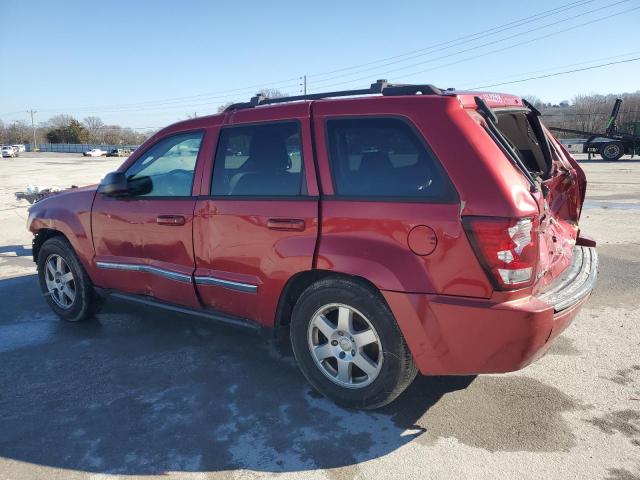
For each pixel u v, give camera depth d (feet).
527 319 8.50
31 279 20.99
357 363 10.11
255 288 11.05
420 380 11.69
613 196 42.78
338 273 10.15
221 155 11.82
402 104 9.59
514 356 8.78
